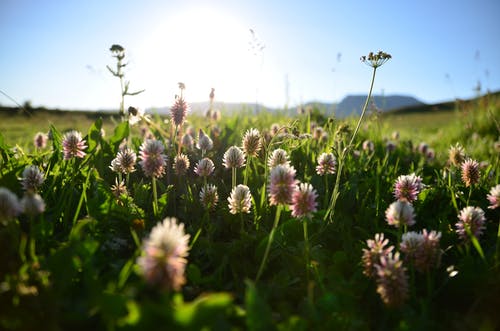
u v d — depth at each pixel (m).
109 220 0.34
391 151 0.73
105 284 0.25
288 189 0.28
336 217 0.39
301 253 0.32
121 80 0.45
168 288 0.19
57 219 0.34
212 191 0.39
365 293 0.28
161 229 0.19
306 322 0.22
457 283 0.28
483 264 0.29
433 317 0.26
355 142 0.78
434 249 0.27
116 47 0.44
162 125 0.67
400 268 0.25
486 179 0.49
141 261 0.19
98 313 0.22
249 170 0.49
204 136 0.49
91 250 0.25
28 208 0.26
